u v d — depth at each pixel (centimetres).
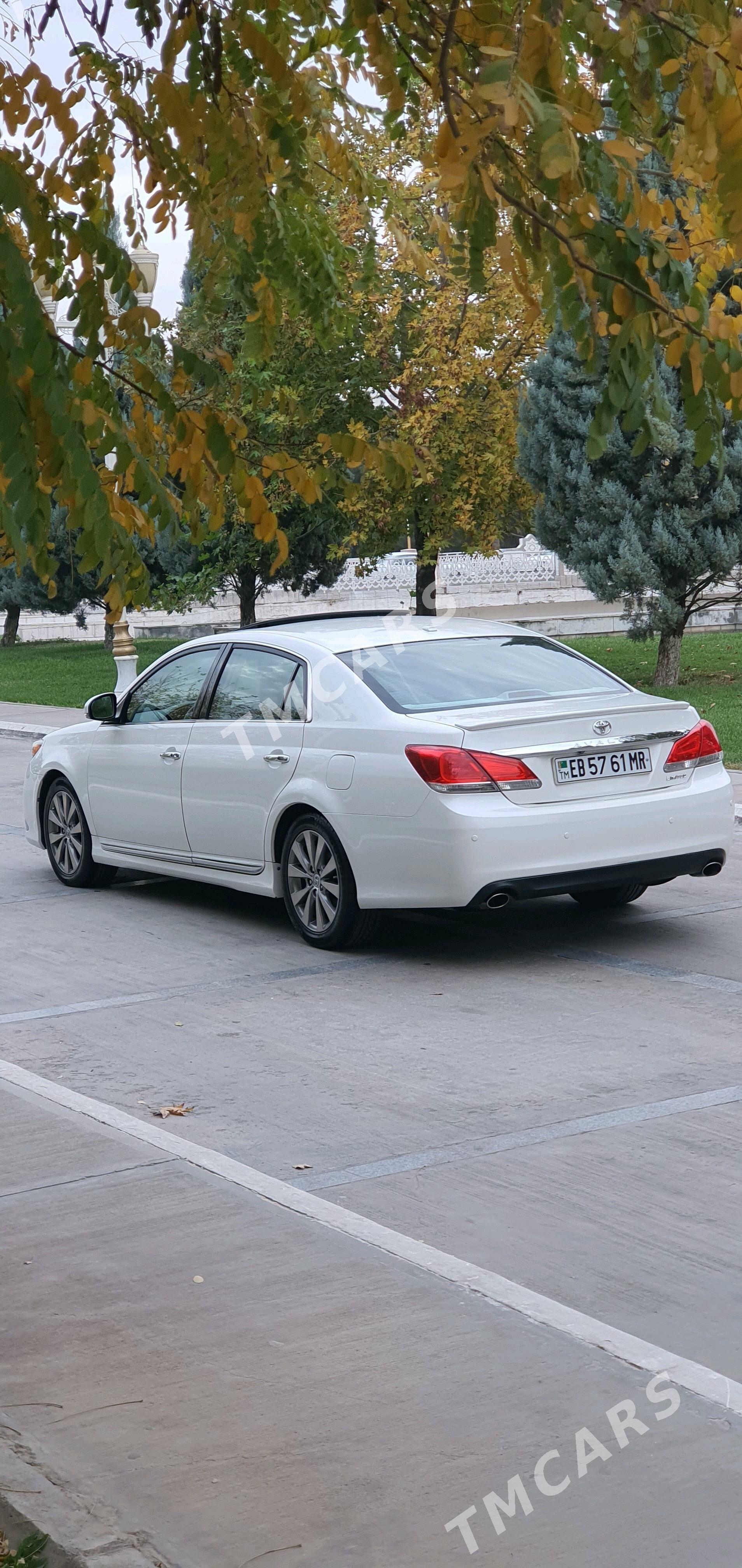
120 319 389
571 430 2144
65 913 962
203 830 895
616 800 762
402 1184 497
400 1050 645
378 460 395
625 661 2675
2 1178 511
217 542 3203
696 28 327
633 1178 496
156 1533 311
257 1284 425
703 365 346
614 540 2162
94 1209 482
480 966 785
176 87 428
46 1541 308
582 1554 303
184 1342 394
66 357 336
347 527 3003
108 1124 560
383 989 745
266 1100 586
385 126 476
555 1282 423
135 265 387
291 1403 361
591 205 332
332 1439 345
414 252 474
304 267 511
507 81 296
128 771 953
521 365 2466
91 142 445
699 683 2314
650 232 354
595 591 2228
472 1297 413
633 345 343
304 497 397
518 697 802
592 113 324
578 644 3123
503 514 2681
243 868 872
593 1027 668
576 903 931
